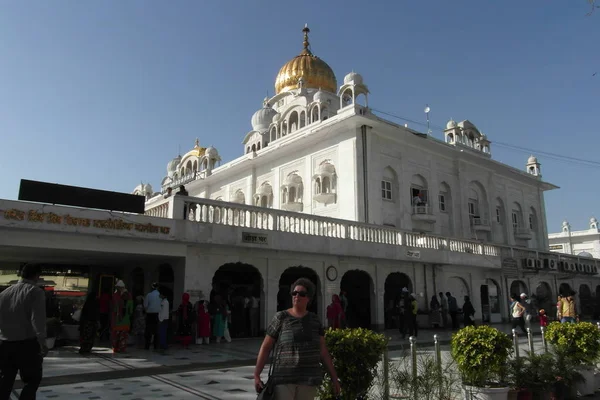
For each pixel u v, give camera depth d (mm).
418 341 15602
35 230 12062
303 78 37531
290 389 4164
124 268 20250
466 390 6672
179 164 45156
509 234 34000
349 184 24781
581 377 7680
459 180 30641
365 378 5504
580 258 33312
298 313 4441
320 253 17594
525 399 6824
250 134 37562
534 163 38906
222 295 17734
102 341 14547
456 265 23188
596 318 30891
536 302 28031
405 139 27250
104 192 13531
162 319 12836
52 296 14555
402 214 26344
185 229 14352
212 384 8109
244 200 33344
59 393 7379
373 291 19938
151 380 8445
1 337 5484
